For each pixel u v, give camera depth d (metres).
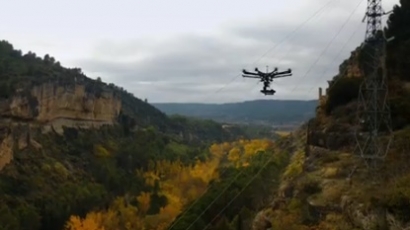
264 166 68.94
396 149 37.34
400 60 52.31
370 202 28.58
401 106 43.94
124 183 154.25
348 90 54.72
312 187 37.97
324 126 52.41
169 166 177.62
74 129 194.75
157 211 115.25
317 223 32.44
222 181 79.56
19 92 161.00
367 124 43.81
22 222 100.81
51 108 181.75
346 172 37.84
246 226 51.28
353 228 28.64
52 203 119.44
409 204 25.97
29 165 144.38
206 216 65.06
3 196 116.31
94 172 166.88
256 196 62.53
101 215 113.75
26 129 157.75
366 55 52.50
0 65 184.00
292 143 82.44
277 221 36.62
